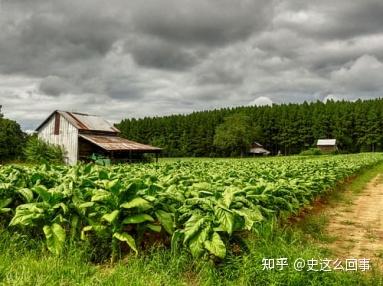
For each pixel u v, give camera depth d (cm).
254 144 13112
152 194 618
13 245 590
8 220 712
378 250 725
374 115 11912
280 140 13338
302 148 13075
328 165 2086
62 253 561
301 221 935
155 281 488
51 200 617
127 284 477
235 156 12325
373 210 1211
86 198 636
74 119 4616
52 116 4700
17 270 504
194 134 13100
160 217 577
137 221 552
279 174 1260
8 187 704
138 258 566
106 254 587
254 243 578
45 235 591
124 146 4325
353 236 840
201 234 520
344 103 14300
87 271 517
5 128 4888
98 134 4697
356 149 12388
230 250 575
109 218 533
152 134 14325
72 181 671
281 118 13425
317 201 1324
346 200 1416
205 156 12950
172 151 13425
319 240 779
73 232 595
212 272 503
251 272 499
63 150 4516
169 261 538
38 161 4394
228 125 12225
